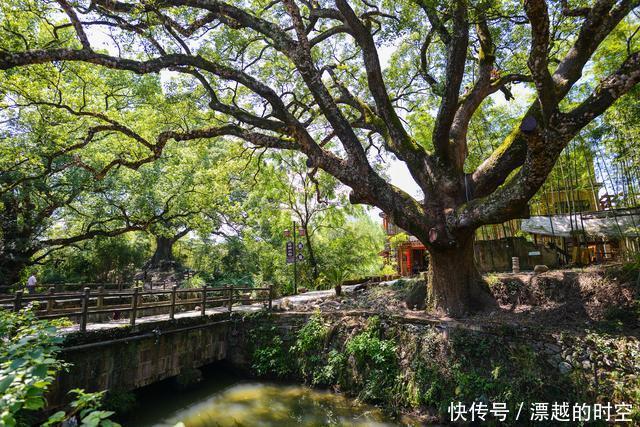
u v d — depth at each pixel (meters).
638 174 10.82
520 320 8.18
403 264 23.17
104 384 7.15
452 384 7.51
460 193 9.06
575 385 6.57
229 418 7.66
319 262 20.86
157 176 17.38
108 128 10.03
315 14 9.76
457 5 7.72
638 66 5.52
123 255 23.69
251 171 17.75
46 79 10.11
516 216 7.34
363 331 9.36
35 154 11.75
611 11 6.71
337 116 8.74
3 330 3.60
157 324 8.35
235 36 10.61
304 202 21.03
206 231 18.73
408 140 9.63
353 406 8.20
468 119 10.11
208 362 9.99
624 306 7.80
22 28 10.02
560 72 7.54
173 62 8.57
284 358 10.09
